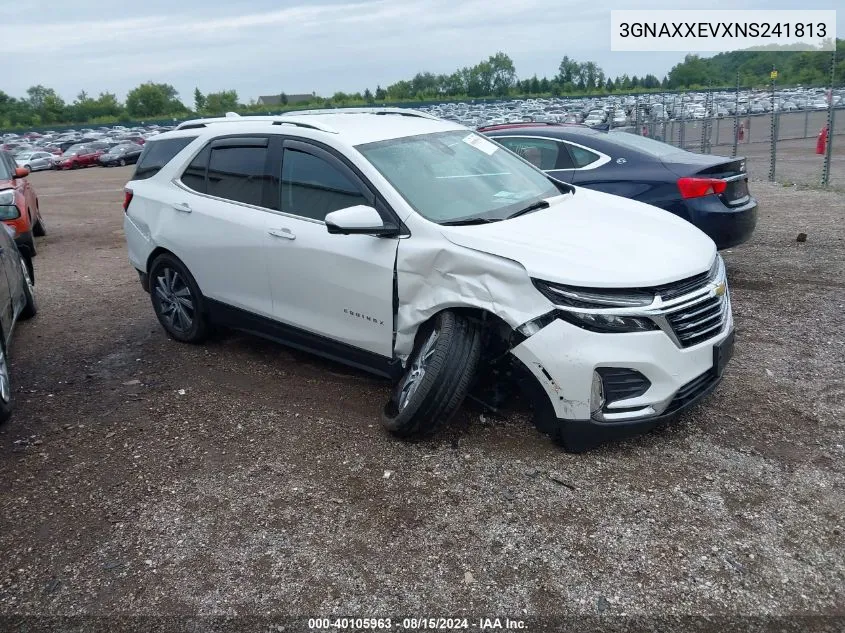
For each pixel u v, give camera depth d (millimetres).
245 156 4980
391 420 3969
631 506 3381
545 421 3725
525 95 128125
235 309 5148
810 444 3842
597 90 133000
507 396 4355
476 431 4113
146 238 5680
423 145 4637
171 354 5652
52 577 3123
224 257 5043
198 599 2941
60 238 12070
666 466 3693
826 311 5887
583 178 6746
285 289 4691
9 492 3791
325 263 4359
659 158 6586
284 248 4586
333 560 3125
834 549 3033
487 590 2906
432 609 2822
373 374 4879
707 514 3299
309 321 4613
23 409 4777
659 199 6355
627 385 3539
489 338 3988
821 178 14445
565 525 3270
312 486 3680
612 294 3469
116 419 4562
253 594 2951
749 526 3205
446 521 3342
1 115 118500
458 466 3777
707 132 22078
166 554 3227
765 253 7992
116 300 7430
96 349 5887
